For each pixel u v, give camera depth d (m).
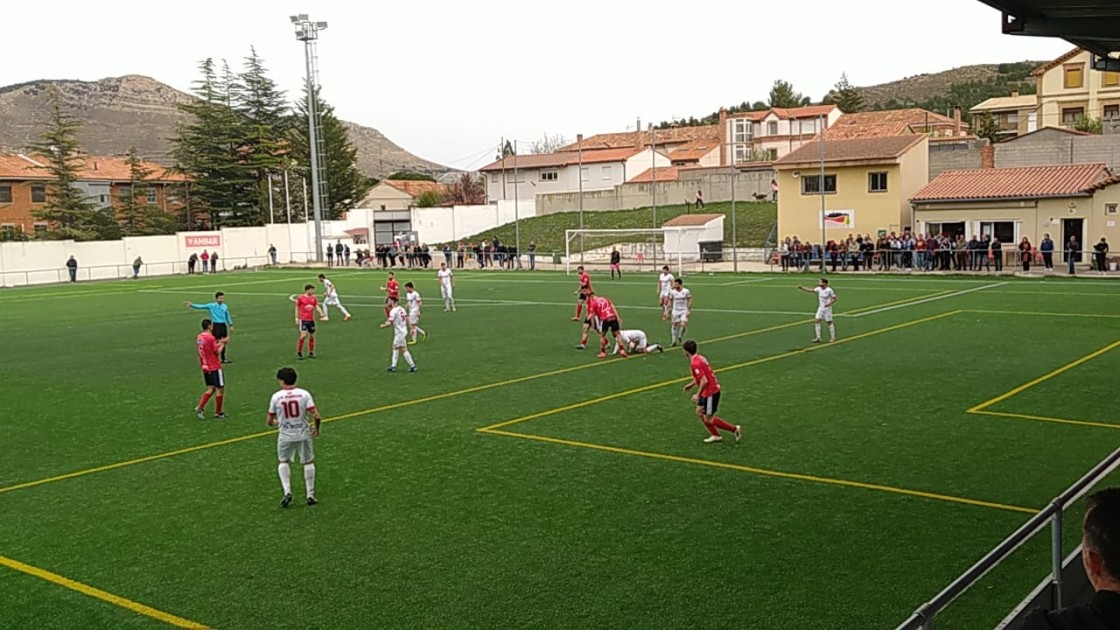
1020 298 33.31
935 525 9.98
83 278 62.38
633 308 33.91
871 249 47.59
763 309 32.09
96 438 15.49
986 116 80.44
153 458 14.02
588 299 23.72
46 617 8.29
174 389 20.08
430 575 8.98
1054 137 52.12
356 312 35.69
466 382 19.69
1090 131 61.12
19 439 15.59
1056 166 48.66
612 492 11.52
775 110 93.25
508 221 79.81
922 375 18.92
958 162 56.34
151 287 52.94
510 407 16.95
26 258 59.50
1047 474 11.80
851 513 10.45
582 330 27.91
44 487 12.61
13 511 11.55
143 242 65.62
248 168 83.69
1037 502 10.69
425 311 34.97
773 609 7.95
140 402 18.66
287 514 11.05
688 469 12.47
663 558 9.23
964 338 23.98
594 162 85.69
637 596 8.32
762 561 9.07
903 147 51.91
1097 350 21.42
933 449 13.15
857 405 16.23
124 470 13.38
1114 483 11.12
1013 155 53.44
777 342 24.20
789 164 54.22
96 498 12.02
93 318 36.19
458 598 8.41
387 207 100.19
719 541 9.66
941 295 35.19
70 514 11.36
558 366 21.45
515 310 34.53
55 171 70.25
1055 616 3.41
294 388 11.43
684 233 57.44
